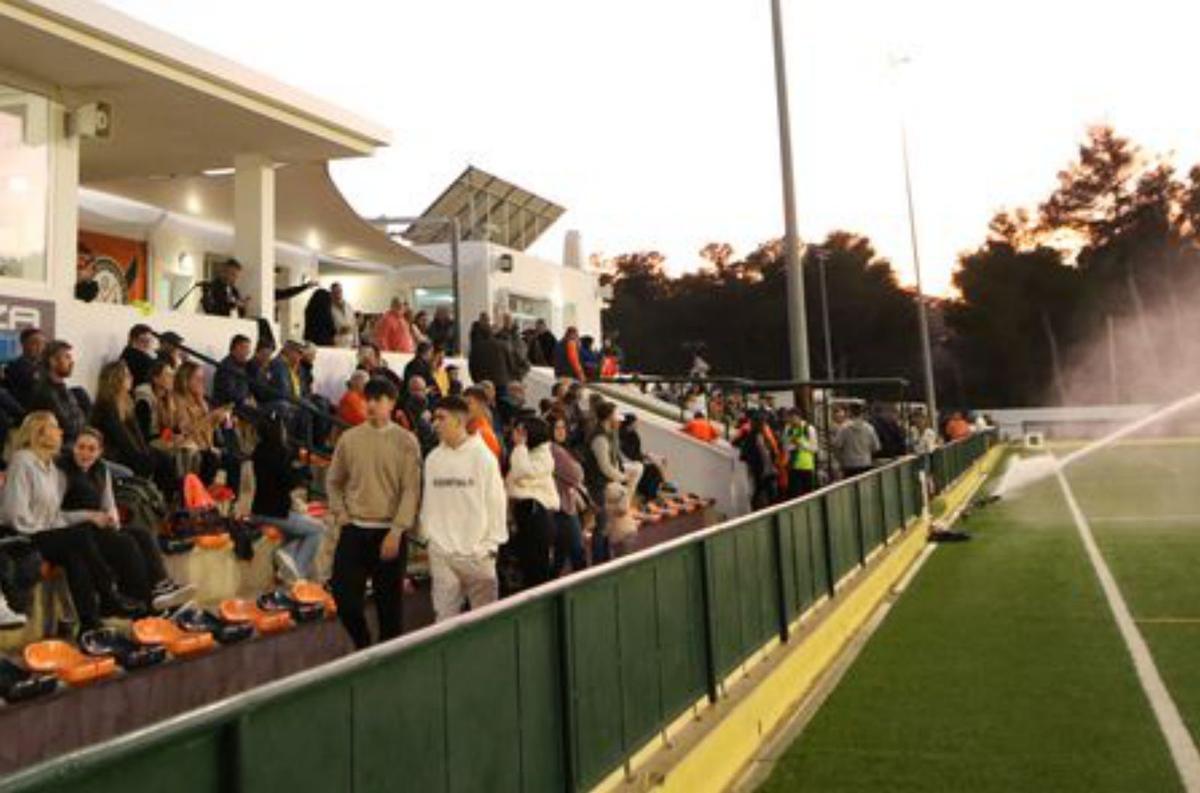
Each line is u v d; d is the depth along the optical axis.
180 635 6.55
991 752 6.15
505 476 9.10
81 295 11.64
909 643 9.36
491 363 15.31
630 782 4.77
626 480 12.41
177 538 7.90
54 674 5.57
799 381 17.62
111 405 8.09
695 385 25.77
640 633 5.17
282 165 15.49
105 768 2.07
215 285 12.82
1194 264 80.75
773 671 7.07
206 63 11.72
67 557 6.45
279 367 10.96
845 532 11.08
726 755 5.79
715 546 6.54
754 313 88.19
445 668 3.34
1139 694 7.29
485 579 6.81
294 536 8.82
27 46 10.29
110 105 11.84
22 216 10.80
